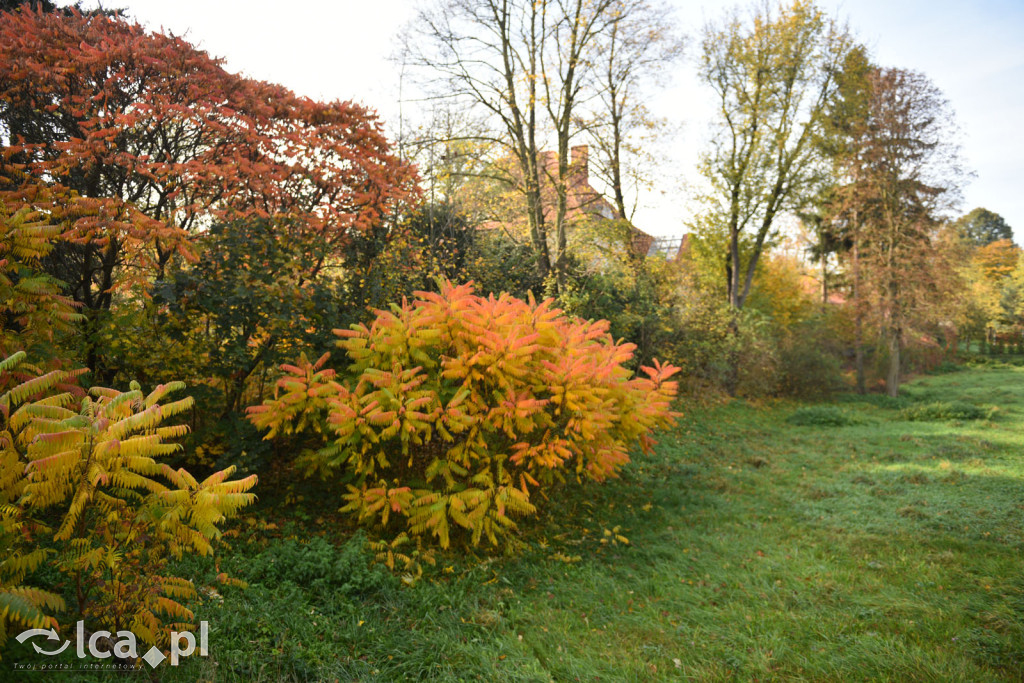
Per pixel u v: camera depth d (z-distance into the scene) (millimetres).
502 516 5195
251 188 7633
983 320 40688
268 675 3268
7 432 2896
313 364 5961
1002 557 6094
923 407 16891
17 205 5148
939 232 22203
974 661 4148
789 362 21250
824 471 10055
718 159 21375
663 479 9227
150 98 6836
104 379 6027
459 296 5781
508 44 14680
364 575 4602
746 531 7094
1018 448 11219
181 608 3213
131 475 3115
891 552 6336
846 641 4422
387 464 5375
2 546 2863
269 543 5020
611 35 16562
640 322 14992
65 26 6629
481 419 5457
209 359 6074
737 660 4133
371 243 8609
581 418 5680
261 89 7941
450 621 4277
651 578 5586
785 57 20062
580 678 3742
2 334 4387
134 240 5926
